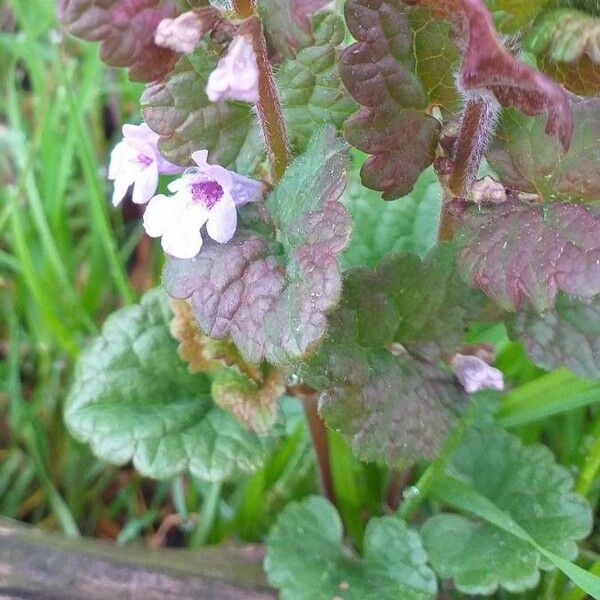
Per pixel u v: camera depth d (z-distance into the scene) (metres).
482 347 0.07
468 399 0.07
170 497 0.10
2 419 0.10
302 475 0.09
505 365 0.09
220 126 0.06
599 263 0.06
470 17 0.05
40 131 0.11
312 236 0.05
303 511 0.08
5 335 0.11
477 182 0.06
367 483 0.09
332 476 0.08
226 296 0.06
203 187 0.06
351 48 0.06
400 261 0.07
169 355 0.08
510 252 0.06
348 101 0.07
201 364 0.08
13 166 0.13
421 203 0.08
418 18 0.06
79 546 0.08
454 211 0.06
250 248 0.06
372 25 0.06
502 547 0.07
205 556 0.08
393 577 0.07
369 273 0.07
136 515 0.10
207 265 0.06
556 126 0.05
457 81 0.06
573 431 0.09
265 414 0.07
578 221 0.06
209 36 0.06
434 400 0.07
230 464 0.07
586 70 0.06
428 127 0.06
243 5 0.05
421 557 0.07
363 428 0.07
